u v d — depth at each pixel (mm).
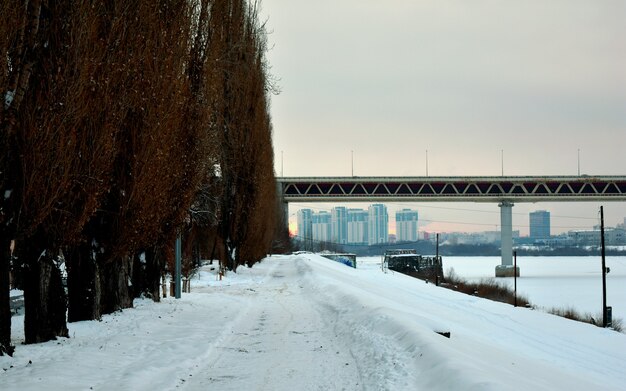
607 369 20703
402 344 12266
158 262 23156
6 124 10766
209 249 61844
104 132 13250
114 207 15891
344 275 51625
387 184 98688
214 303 23812
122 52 14312
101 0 13594
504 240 100312
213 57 20922
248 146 41750
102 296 18766
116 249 16328
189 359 12117
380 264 124875
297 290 32500
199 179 20562
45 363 10953
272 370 11453
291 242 140875
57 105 11617
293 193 100438
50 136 11531
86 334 14531
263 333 16391
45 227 12977
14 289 23953
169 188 17859
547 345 25609
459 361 9523
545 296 72688
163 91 16406
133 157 15828
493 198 98250
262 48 43281
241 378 10789
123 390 9250
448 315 29688
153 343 13602
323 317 20062
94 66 12672
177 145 18547
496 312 39156
